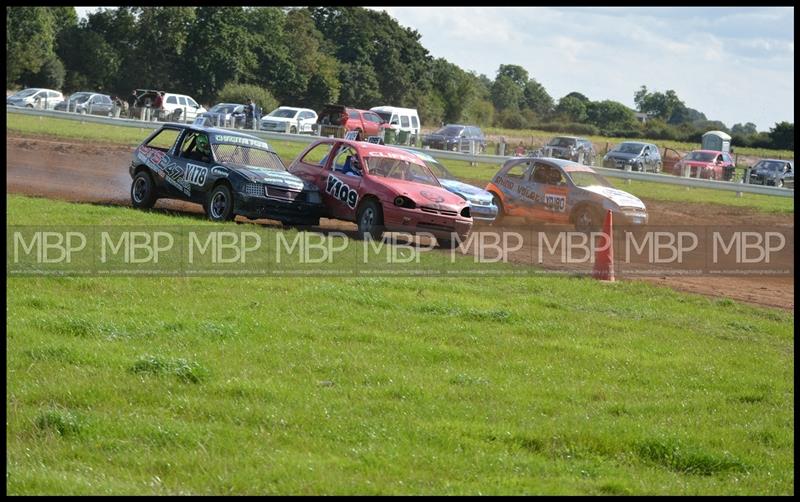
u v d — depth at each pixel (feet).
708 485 43.19
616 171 215.31
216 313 69.15
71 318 63.93
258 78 500.74
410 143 284.00
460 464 42.78
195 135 117.19
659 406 54.24
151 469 40.65
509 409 51.62
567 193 132.57
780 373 64.39
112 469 40.75
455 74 616.80
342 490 38.58
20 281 75.36
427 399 52.49
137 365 54.60
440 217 107.04
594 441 47.09
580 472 43.24
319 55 520.42
